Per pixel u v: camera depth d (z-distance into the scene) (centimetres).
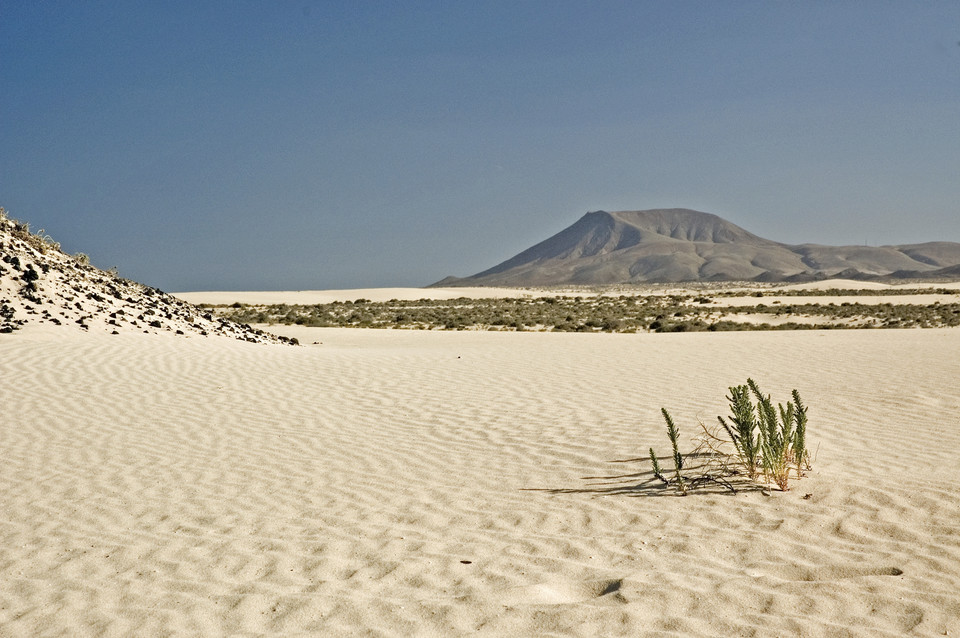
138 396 1143
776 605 436
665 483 695
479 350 1889
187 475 758
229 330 2162
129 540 582
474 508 646
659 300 8338
